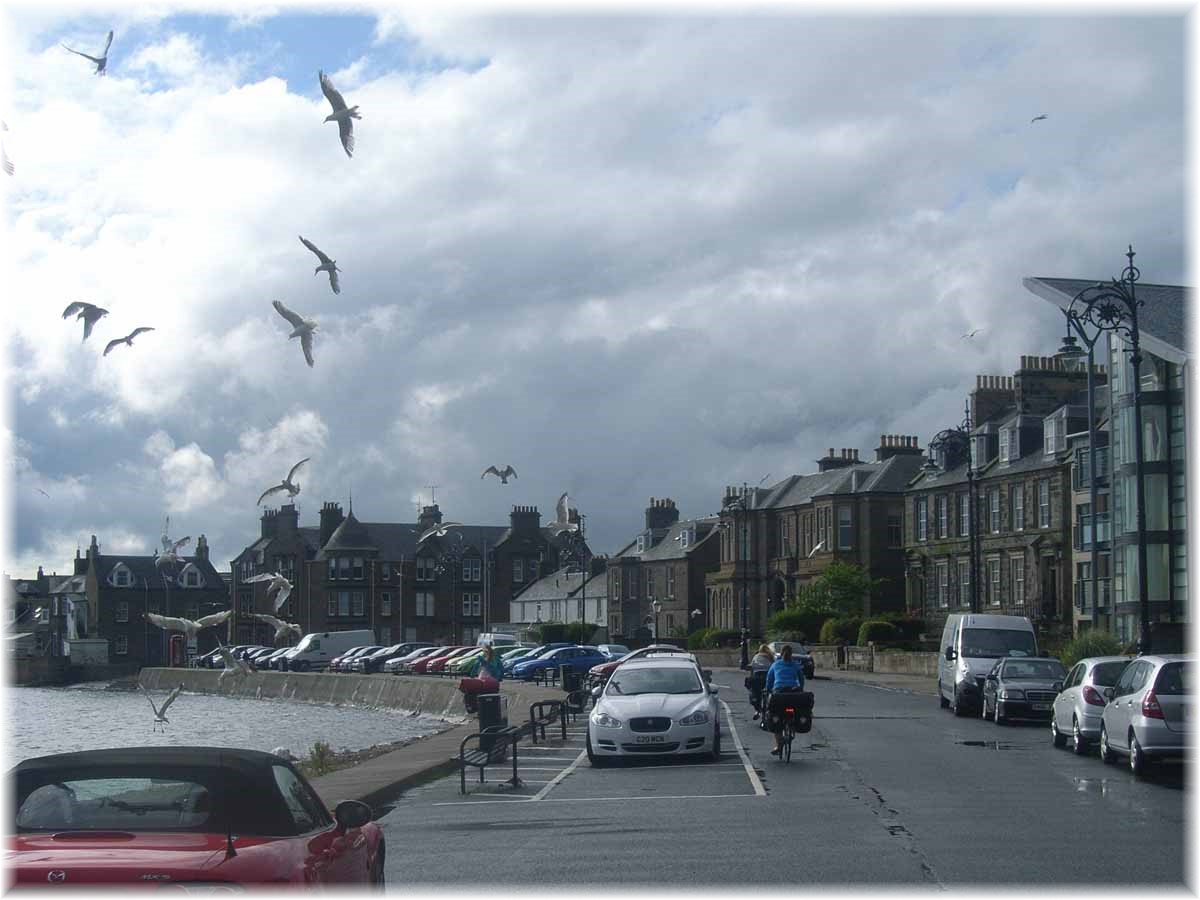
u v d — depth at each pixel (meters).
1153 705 20.12
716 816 16.50
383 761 26.66
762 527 93.56
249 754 8.35
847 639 74.50
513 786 21.30
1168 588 47.12
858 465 88.44
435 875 12.77
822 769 22.14
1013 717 32.81
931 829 15.01
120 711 74.12
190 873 6.94
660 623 106.50
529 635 99.56
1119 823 15.46
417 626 120.94
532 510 127.38
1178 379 47.81
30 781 7.99
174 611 127.38
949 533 74.50
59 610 128.75
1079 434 62.53
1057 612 64.25
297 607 120.38
